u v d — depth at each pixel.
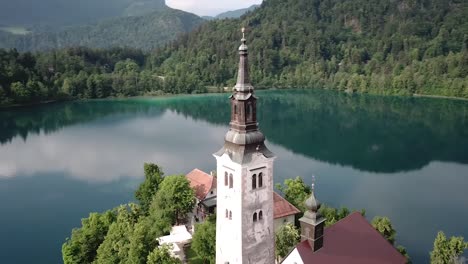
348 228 72.06
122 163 181.62
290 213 100.19
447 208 134.12
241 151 61.88
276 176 163.12
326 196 144.00
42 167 177.50
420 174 167.00
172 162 183.12
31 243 114.25
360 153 195.62
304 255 64.81
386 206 135.62
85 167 176.75
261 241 66.12
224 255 67.19
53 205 138.88
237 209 63.12
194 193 110.25
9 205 139.50
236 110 62.22
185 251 97.06
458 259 89.69
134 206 102.00
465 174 166.88
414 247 109.62
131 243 77.44
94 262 82.38
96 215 90.69
